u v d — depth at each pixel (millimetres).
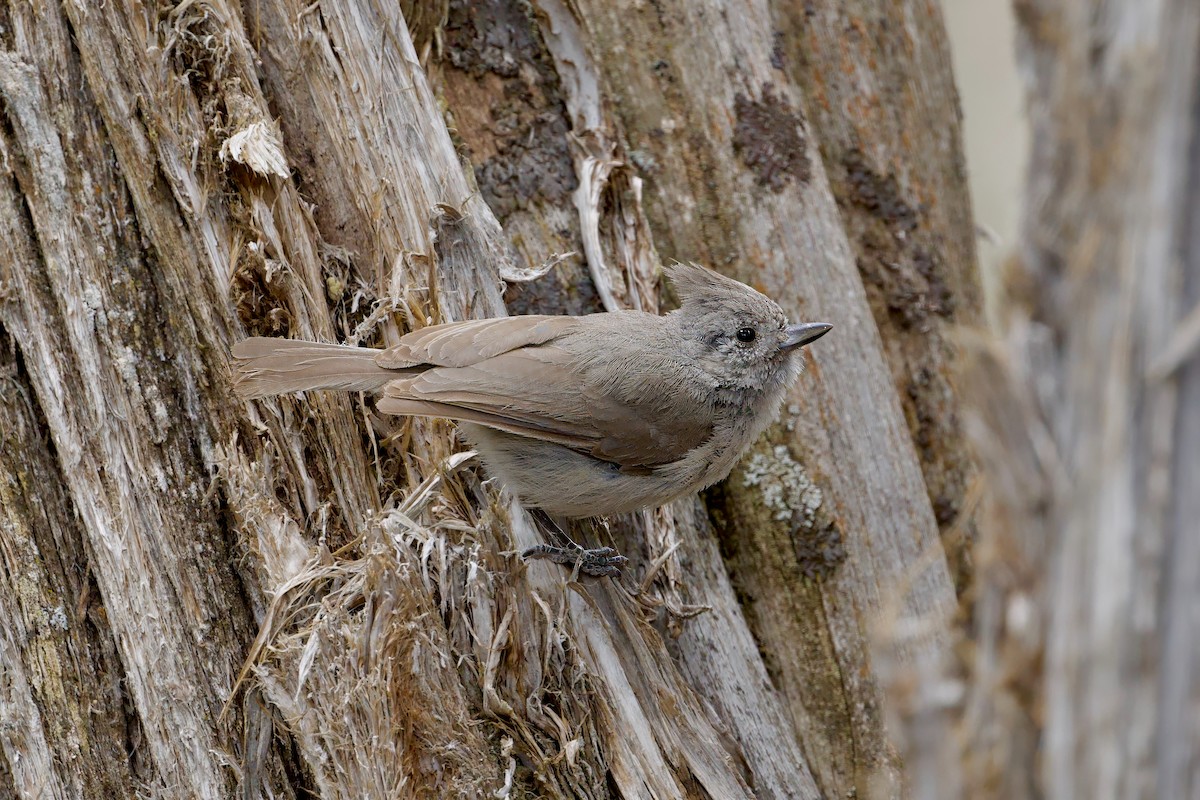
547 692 8844
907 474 10953
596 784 8812
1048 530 4777
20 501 9039
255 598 8828
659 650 9414
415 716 8328
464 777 8398
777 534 10625
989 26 18750
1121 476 4551
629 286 10602
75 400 8906
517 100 10805
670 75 10977
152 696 8680
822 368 10852
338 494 9094
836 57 11828
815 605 10562
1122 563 4559
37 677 8945
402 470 9422
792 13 11711
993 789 4961
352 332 9602
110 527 8797
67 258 8953
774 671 10609
